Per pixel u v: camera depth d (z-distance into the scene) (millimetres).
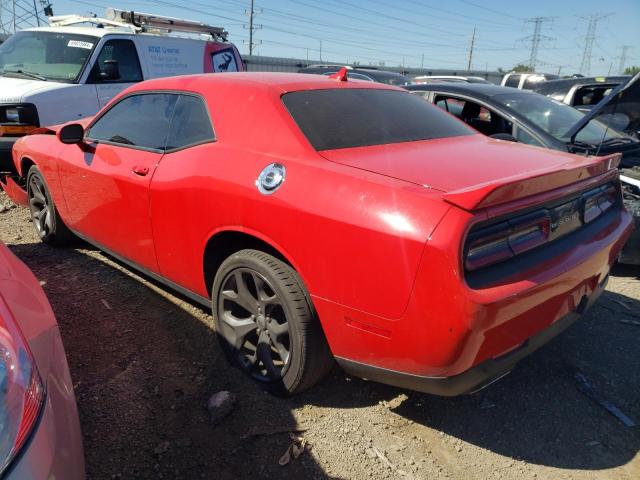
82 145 3711
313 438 2393
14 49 7410
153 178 3018
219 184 2623
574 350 3209
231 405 2510
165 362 2902
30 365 1423
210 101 2924
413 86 6008
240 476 2170
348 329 2229
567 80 8156
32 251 4398
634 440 2480
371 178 2195
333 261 2189
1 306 1488
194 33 8883
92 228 3744
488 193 1878
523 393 2789
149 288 3768
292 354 2475
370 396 2705
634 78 3764
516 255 2105
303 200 2281
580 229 2529
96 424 2404
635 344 3291
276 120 2623
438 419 2568
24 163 4621
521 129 4949
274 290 2477
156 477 2141
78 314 3367
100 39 6828
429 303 1940
